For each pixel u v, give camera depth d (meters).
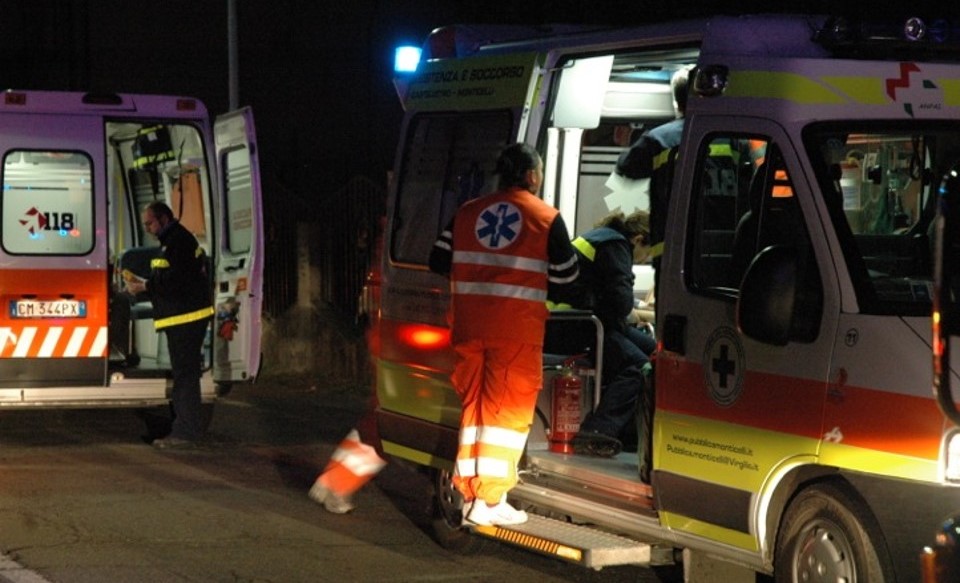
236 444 11.44
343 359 15.27
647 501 6.54
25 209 11.07
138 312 12.55
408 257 8.30
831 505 5.53
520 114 7.42
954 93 5.81
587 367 7.66
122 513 8.70
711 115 6.16
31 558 7.52
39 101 11.15
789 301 5.43
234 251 11.84
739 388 5.86
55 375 11.13
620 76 8.30
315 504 9.12
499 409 6.95
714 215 6.23
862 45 5.92
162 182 13.11
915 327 5.29
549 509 7.31
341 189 15.82
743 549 5.90
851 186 5.74
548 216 7.01
